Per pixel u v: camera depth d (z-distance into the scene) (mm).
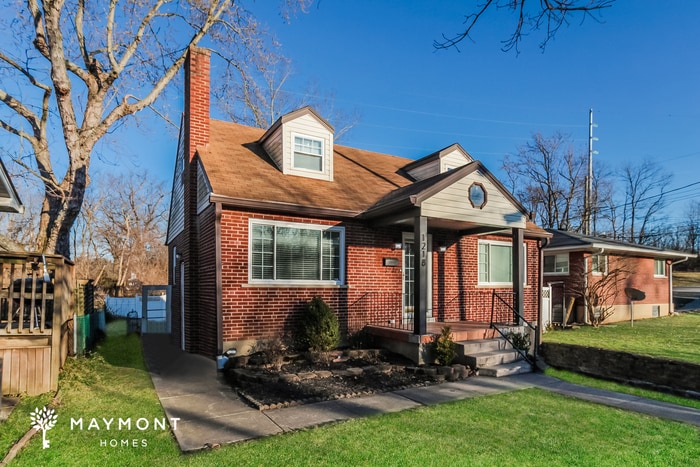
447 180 8984
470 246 12422
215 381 7703
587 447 4695
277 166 10945
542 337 12336
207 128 10852
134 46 11555
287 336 9227
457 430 5184
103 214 38156
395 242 10922
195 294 10086
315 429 5195
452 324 10781
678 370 7520
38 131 11352
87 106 11273
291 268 9477
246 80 13922
